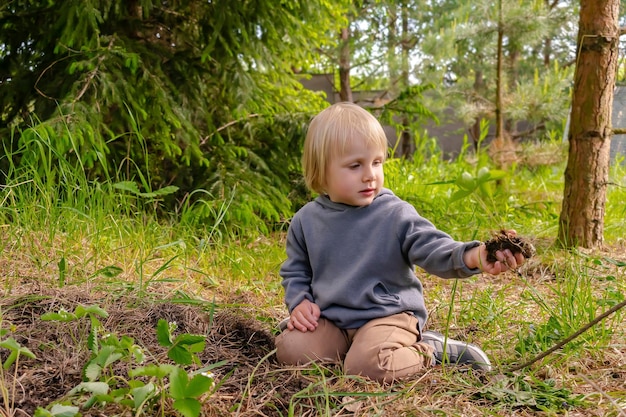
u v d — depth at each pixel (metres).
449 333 2.50
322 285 2.17
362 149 2.09
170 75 4.44
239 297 2.91
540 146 6.08
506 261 1.71
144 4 4.23
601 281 3.15
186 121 4.18
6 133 4.07
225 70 4.55
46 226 3.24
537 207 5.28
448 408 1.72
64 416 1.40
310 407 1.73
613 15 3.71
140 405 1.43
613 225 4.57
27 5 4.36
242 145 4.88
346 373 1.97
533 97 6.79
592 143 3.83
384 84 10.74
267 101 5.00
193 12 4.69
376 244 2.10
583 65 3.78
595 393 1.78
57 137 3.43
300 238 2.28
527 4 6.40
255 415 1.68
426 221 2.08
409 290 2.15
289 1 4.82
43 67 4.24
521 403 1.74
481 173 1.39
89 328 2.14
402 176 6.04
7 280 2.57
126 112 4.12
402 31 11.08
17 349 1.53
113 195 3.56
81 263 2.96
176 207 4.23
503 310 2.63
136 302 2.45
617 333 2.34
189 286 2.98
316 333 2.11
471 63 8.46
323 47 9.73
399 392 1.80
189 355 1.63
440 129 12.40
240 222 4.16
